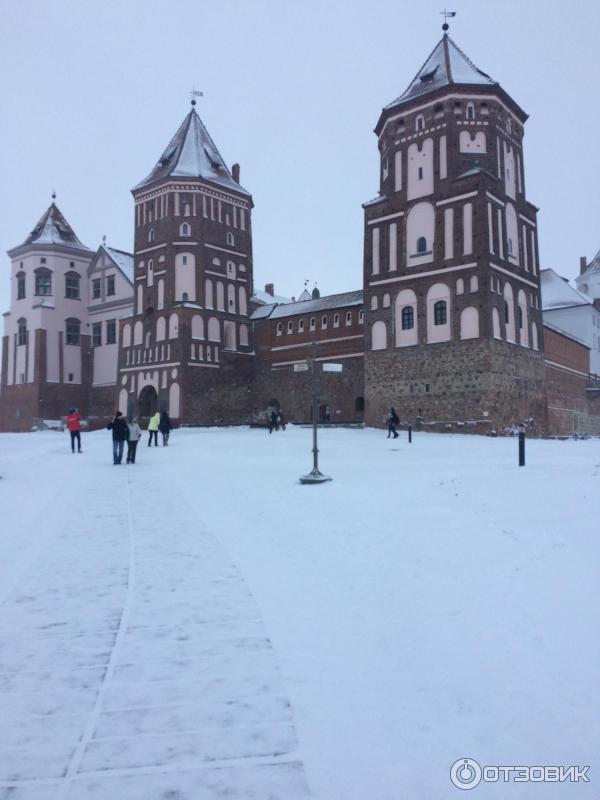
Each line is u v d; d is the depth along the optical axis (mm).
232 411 56562
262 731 4082
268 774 3633
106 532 10227
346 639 5469
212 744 3957
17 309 65938
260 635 5648
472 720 4070
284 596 6691
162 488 15602
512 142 44812
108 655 5328
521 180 45594
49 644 5586
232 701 4473
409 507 11172
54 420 62969
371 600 6406
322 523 10305
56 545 9328
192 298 54594
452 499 11602
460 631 5426
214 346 55375
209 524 10656
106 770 3717
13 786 3578
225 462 22250
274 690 4605
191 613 6270
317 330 54531
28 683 4844
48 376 63031
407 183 43969
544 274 70438
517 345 42812
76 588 7184
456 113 42312
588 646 4918
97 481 17469
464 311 40750
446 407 41094
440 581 6777
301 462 21578
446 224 41938
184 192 55375
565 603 5777
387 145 45375
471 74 43688
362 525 9891
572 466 16328
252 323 59344
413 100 43656
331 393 52906
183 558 8398
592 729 3889
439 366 41594
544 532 8266
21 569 8023
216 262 56438
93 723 4250
